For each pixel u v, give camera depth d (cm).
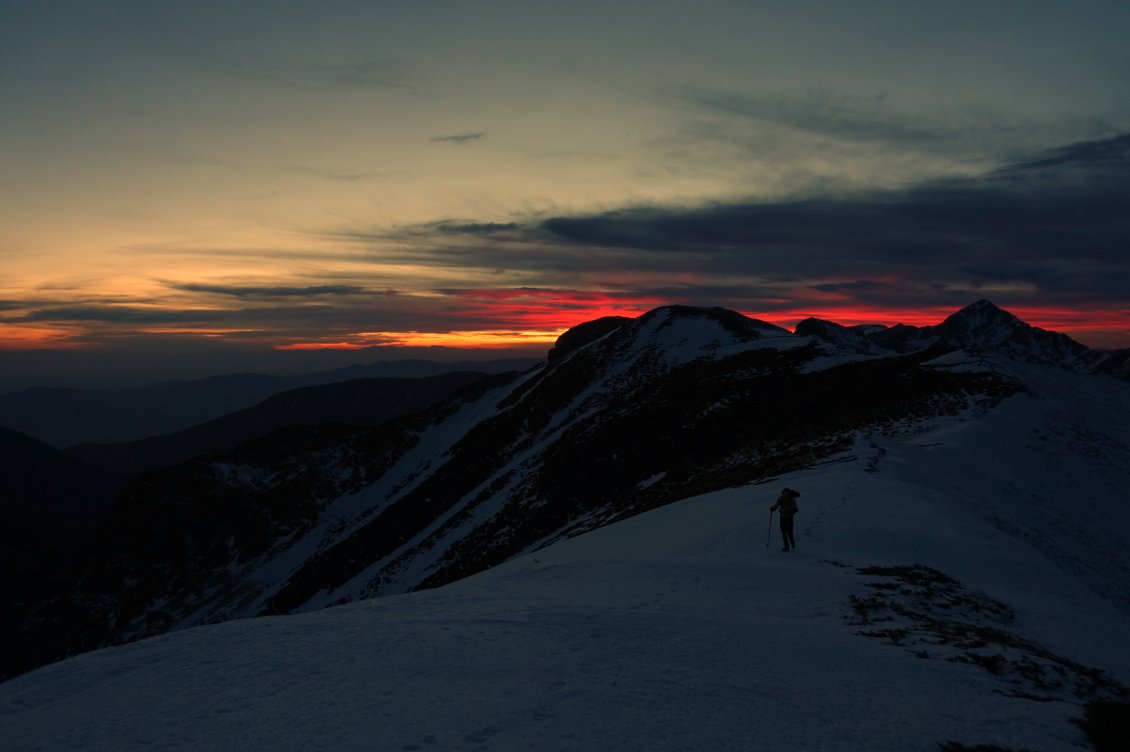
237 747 662
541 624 1140
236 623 1237
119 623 10150
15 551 14938
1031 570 1783
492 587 1784
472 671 884
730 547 2009
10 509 19300
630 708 770
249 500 12100
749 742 706
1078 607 1551
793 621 1237
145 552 11394
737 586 1540
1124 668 1158
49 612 10550
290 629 1151
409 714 737
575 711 753
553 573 1911
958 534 1989
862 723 788
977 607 1420
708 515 2728
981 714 848
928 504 2317
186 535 11488
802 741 722
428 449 13138
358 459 13100
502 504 7888
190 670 934
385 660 935
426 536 8288
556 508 7125
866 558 1780
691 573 1670
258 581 10050
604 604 1384
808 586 1520
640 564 1836
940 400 5453
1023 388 5491
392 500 11038
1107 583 2348
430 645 1008
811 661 995
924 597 1436
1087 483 3603
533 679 855
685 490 4828
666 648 1014
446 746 657
